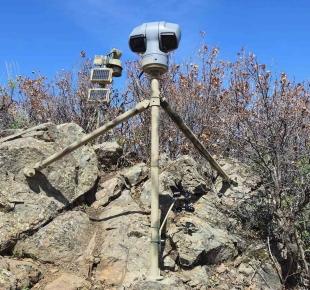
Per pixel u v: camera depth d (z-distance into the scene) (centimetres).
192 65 551
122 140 478
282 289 293
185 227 310
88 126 536
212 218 339
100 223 326
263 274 302
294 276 303
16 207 301
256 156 362
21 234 292
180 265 294
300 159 338
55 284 257
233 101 455
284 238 300
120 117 292
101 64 534
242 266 308
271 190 341
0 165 309
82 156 363
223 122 420
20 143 327
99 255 290
